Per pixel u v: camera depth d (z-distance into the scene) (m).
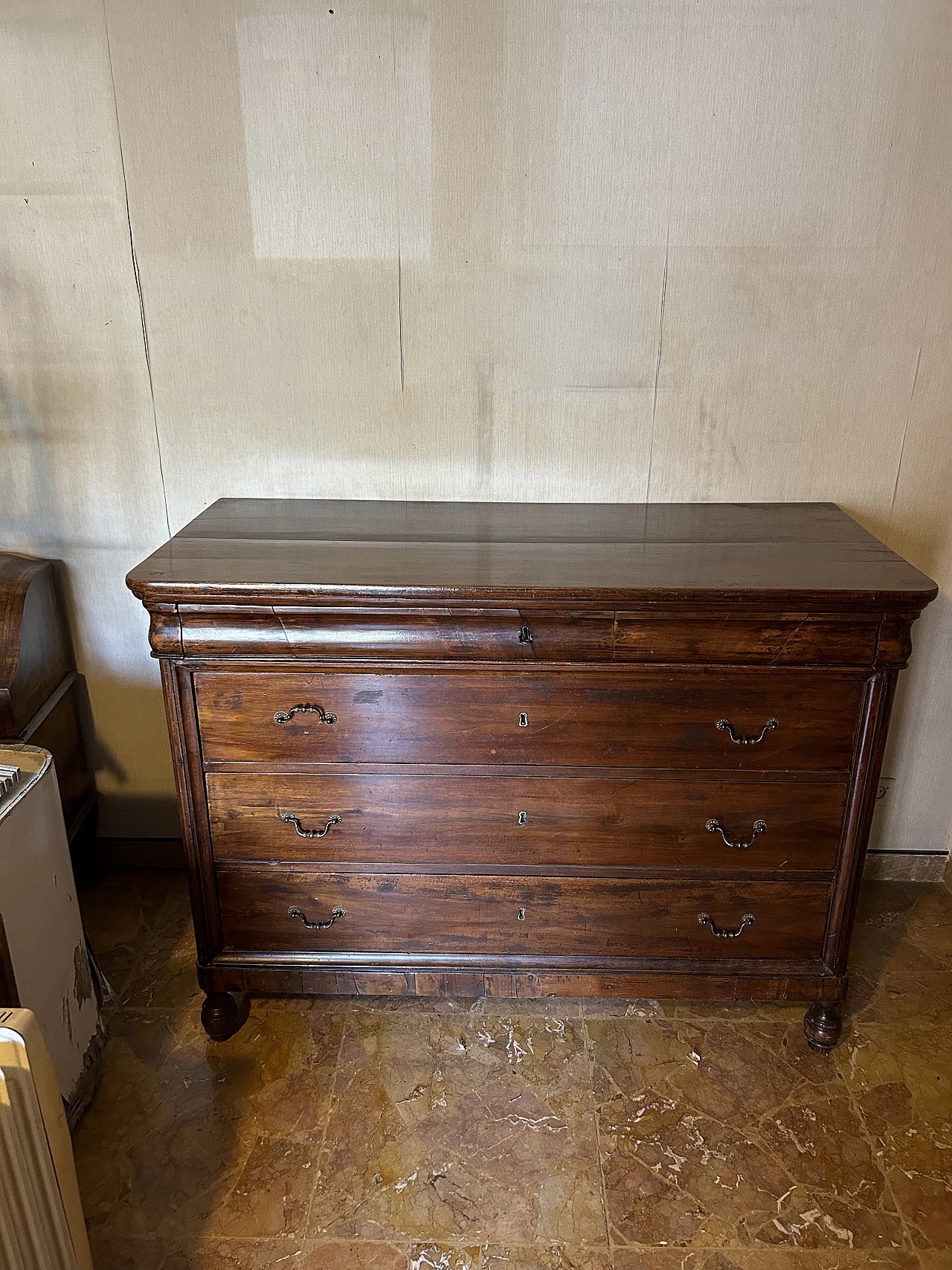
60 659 2.16
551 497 2.08
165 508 2.11
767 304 1.92
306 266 1.91
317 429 2.04
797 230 1.87
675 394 1.99
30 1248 1.12
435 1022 1.93
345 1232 1.47
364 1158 1.60
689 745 1.63
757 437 2.02
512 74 1.77
